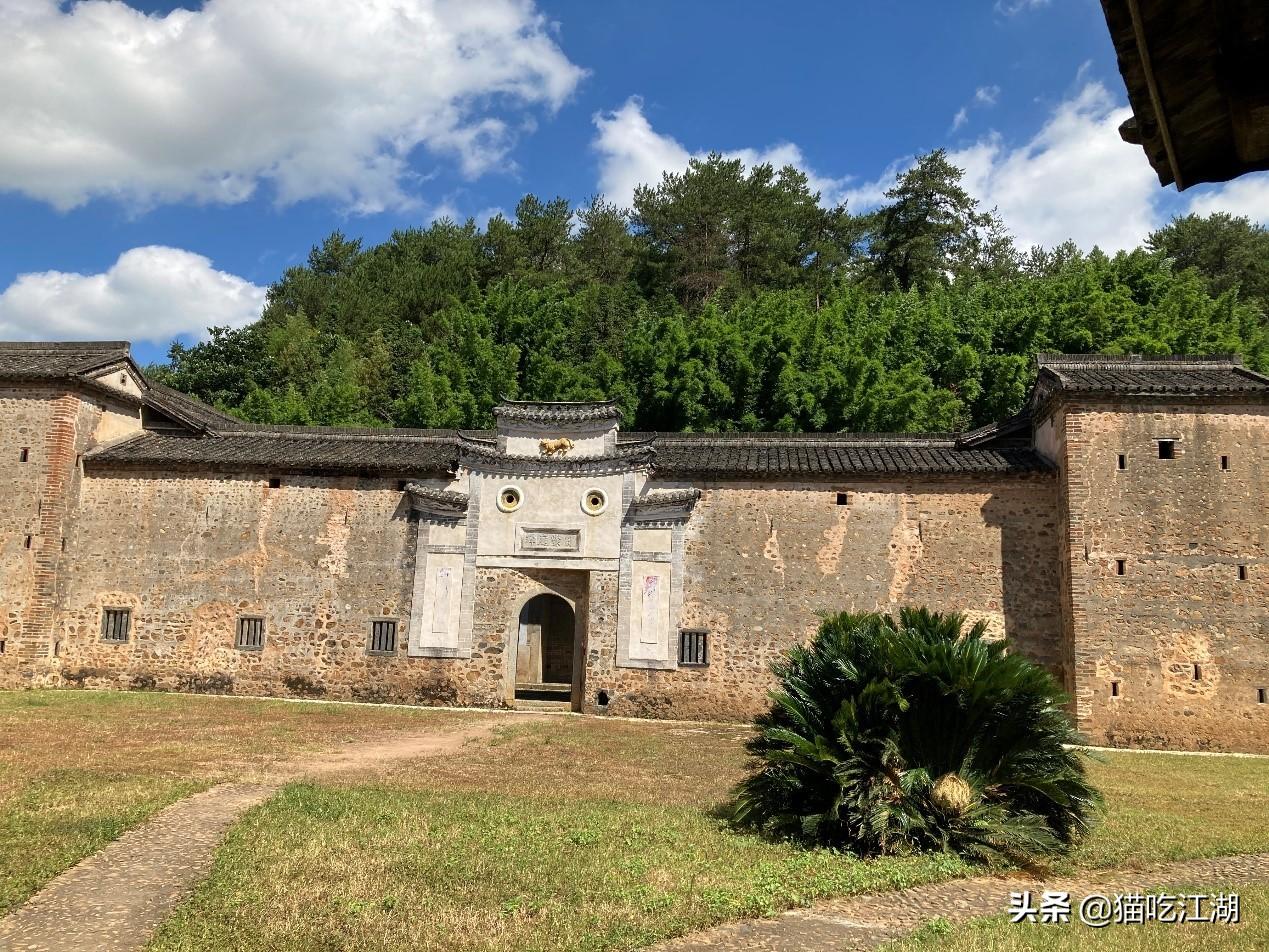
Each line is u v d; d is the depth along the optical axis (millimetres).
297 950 6488
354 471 23031
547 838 9617
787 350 33125
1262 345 36625
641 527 22234
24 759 12852
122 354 24469
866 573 21406
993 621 20797
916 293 45000
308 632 22656
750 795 10445
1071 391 19922
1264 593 18938
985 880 8852
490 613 22391
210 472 23391
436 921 7102
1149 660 19125
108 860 8469
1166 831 10844
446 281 55312
